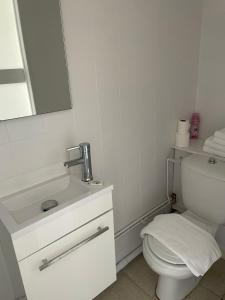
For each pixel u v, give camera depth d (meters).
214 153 1.66
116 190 1.64
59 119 1.26
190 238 1.37
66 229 1.05
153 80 1.60
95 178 1.34
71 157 1.36
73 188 1.28
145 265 1.83
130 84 1.49
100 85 1.36
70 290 1.18
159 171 1.91
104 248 1.26
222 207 1.51
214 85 1.80
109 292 1.63
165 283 1.46
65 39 1.16
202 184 1.56
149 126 1.70
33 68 1.12
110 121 1.47
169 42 1.60
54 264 1.06
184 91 1.83
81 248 1.14
